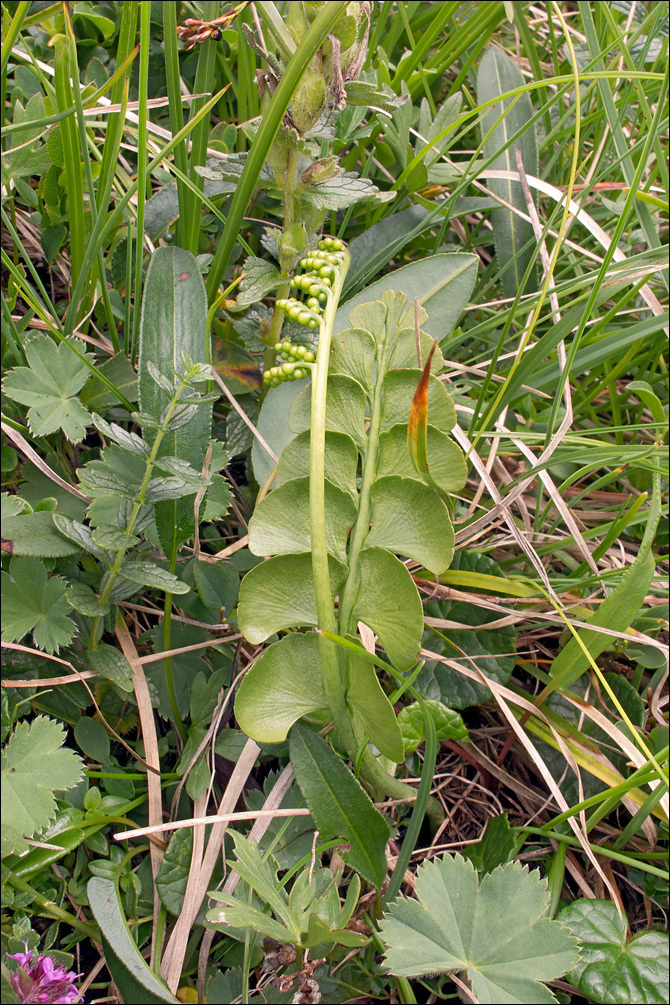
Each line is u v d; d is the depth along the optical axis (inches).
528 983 6.0
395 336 7.3
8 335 7.2
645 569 7.4
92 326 8.2
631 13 9.9
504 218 9.2
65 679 6.9
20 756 6.3
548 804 7.8
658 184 10.3
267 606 6.9
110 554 6.8
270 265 7.4
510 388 8.4
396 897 6.5
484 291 9.4
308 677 6.9
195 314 7.2
